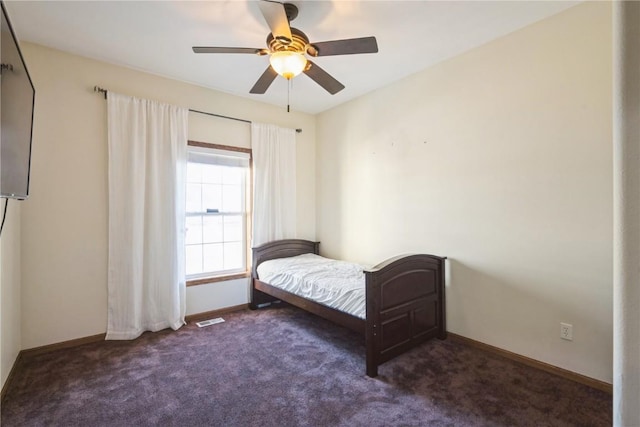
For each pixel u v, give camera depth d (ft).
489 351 9.05
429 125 10.52
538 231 8.12
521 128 8.39
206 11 7.59
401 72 10.88
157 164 10.73
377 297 7.95
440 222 10.24
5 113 5.02
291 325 11.25
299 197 14.78
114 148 9.97
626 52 1.33
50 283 9.16
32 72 8.99
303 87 12.14
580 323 7.50
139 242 10.27
